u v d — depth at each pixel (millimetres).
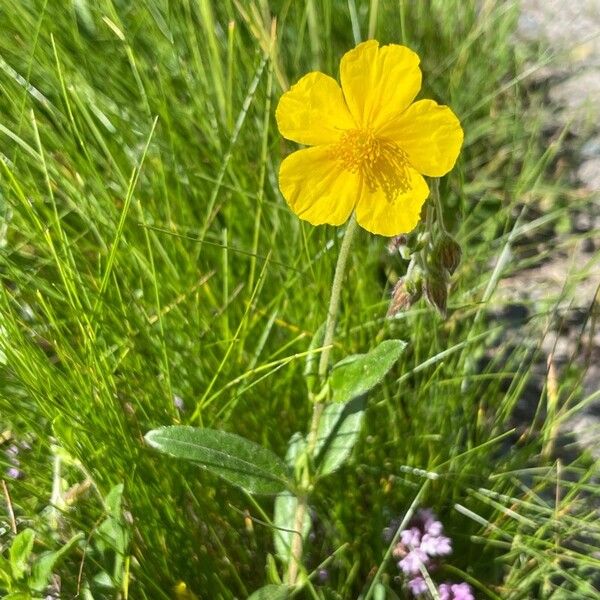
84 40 151
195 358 123
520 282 173
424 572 111
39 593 96
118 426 109
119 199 138
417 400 129
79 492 106
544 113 207
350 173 86
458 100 186
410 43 192
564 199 189
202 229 137
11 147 136
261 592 103
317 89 84
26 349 106
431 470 125
